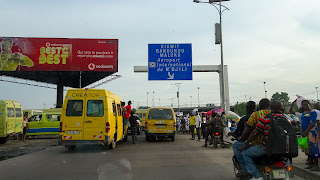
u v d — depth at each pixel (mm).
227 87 22438
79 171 7047
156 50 21625
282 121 4547
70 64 36750
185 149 12055
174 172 6887
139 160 8875
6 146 15125
